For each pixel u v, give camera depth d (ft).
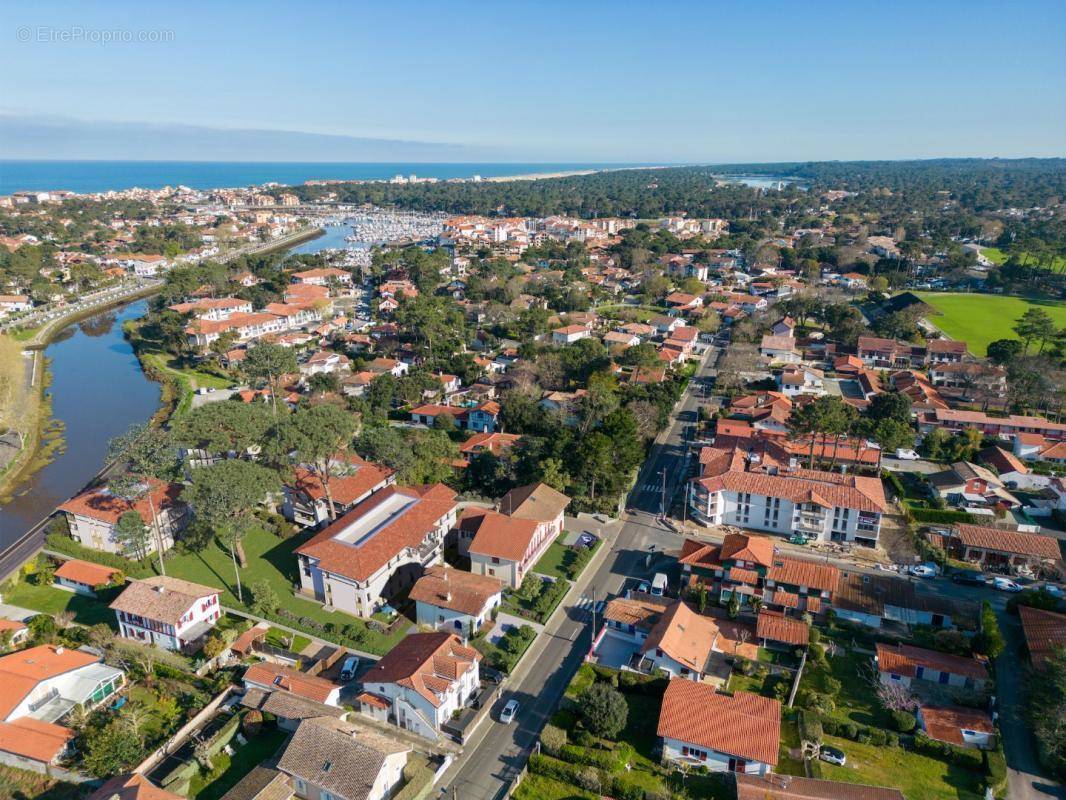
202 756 221.25
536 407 480.64
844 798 198.29
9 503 421.18
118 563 337.31
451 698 236.22
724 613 297.74
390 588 311.06
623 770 216.74
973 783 212.84
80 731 231.09
